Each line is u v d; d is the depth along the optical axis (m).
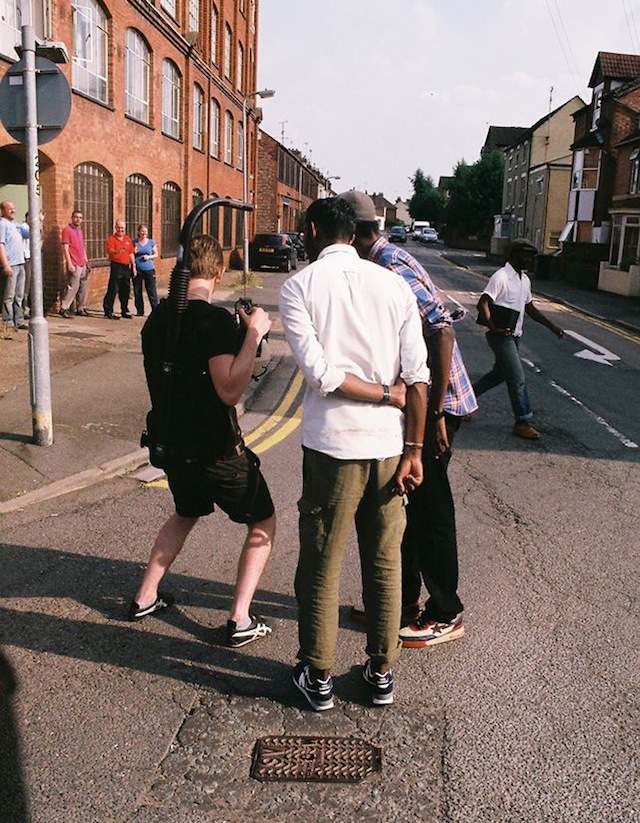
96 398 8.51
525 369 12.30
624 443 8.01
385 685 3.33
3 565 4.57
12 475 6.00
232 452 3.60
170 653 3.71
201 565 4.69
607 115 38.94
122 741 3.06
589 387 11.05
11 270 11.71
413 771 2.95
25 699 3.31
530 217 53.66
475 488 6.38
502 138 78.56
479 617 4.18
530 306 8.00
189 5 25.02
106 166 17.34
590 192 39.62
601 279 30.23
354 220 3.23
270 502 3.83
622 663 3.76
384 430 3.15
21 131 6.22
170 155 23.33
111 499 5.76
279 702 3.36
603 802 2.81
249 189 39.38
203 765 2.94
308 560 3.22
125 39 18.66
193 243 3.58
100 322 14.20
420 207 115.69
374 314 3.10
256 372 3.63
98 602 4.18
